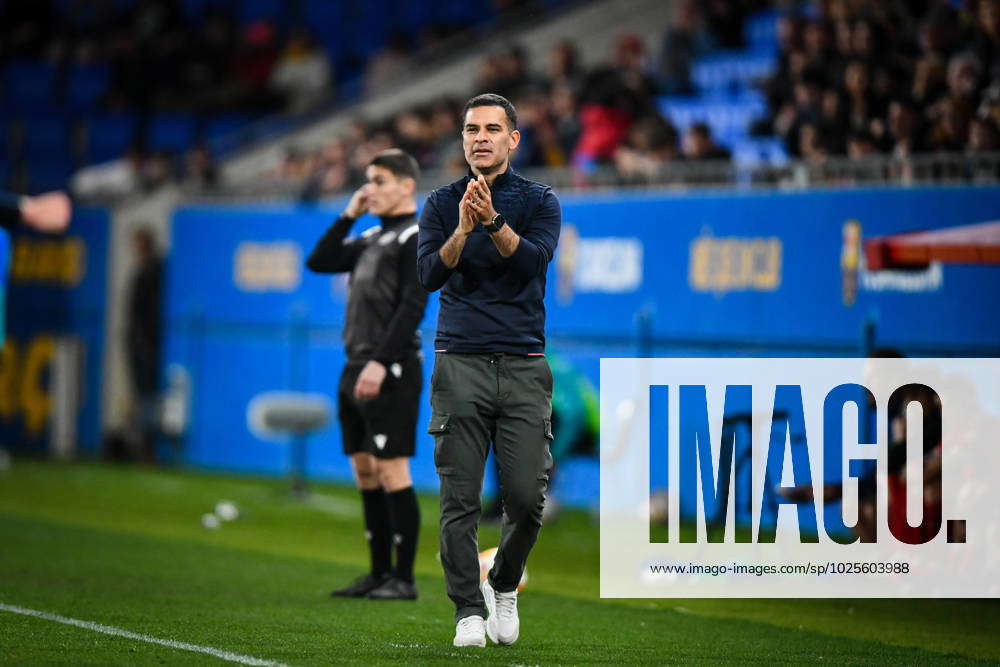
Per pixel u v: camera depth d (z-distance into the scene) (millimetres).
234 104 79438
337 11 82125
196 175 64812
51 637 22797
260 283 57062
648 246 44375
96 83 83750
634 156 47969
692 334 42938
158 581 29969
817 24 45750
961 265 36219
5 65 85688
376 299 27672
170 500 47156
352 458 28375
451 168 56094
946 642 25703
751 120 52094
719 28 57594
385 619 25500
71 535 37406
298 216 55469
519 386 21703
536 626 25641
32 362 62250
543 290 22031
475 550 22141
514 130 22000
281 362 56000
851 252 38719
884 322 37906
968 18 41312
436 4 78375
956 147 38531
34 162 78312
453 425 21781
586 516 43969
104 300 62469
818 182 40969
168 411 59250
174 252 61000
